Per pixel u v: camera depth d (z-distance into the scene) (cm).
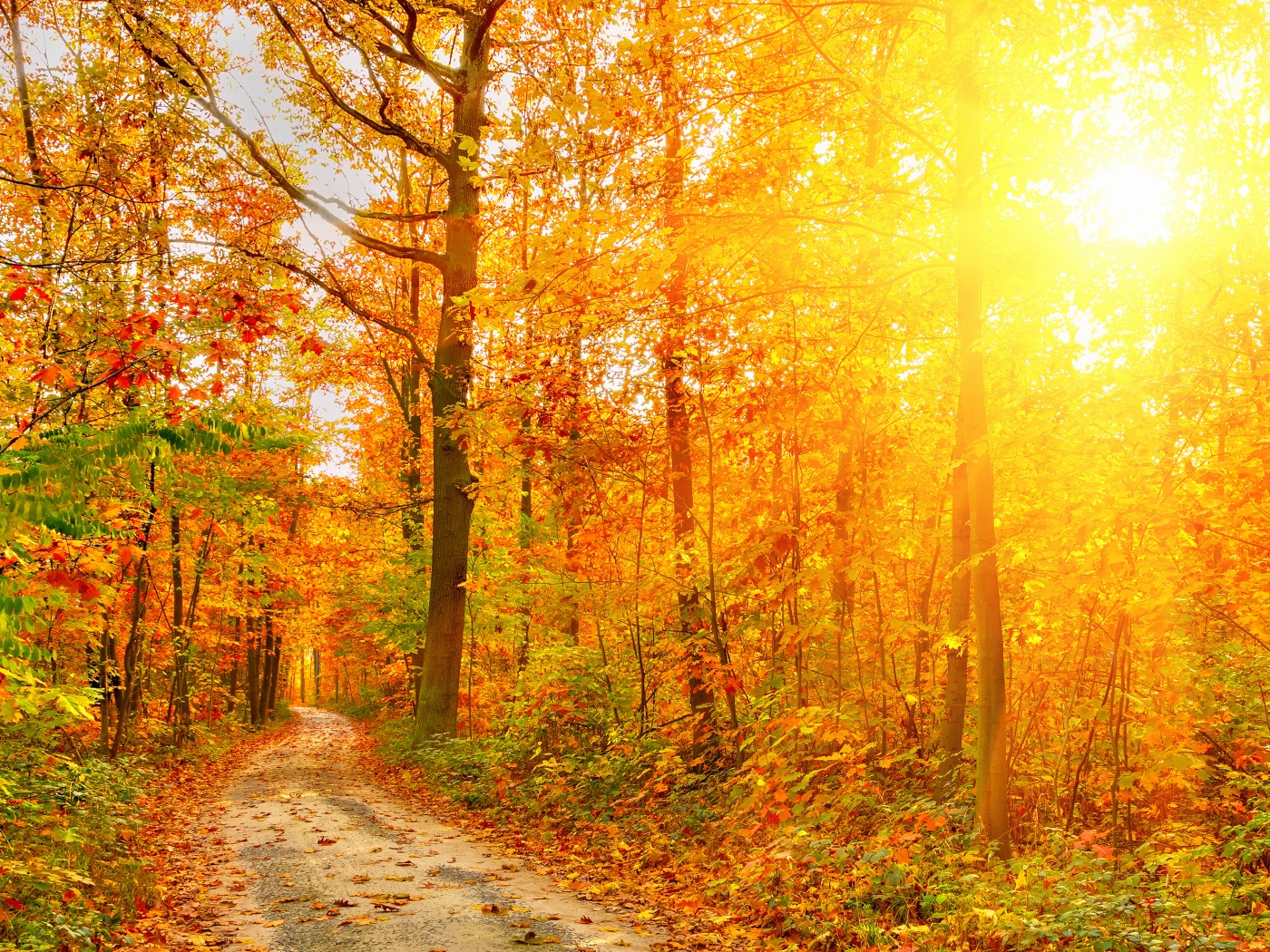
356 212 1495
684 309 830
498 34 1636
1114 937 404
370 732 2855
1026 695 851
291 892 629
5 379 640
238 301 670
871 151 832
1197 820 662
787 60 664
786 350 798
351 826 934
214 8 1447
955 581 756
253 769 1688
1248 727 676
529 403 1019
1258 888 457
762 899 557
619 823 852
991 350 781
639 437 976
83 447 492
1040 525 660
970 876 496
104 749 1303
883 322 743
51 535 475
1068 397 617
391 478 2286
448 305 1541
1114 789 615
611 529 1059
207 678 2288
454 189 1575
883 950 453
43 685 564
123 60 1241
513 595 1488
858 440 770
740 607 934
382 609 2036
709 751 942
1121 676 679
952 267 633
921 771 771
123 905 567
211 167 1295
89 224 1072
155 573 1755
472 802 1104
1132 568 580
